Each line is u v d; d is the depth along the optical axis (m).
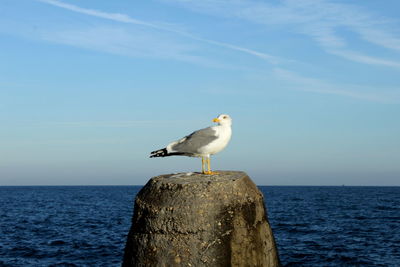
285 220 36.44
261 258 7.88
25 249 23.23
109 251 22.67
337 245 23.69
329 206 55.81
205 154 9.19
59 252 22.50
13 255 21.84
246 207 7.76
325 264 19.52
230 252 7.50
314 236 26.97
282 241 25.02
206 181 7.72
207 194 7.55
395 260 20.14
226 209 7.57
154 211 7.64
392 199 77.19
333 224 33.41
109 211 48.66
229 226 7.54
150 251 7.60
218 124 9.57
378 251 22.08
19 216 41.88
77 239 26.36
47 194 114.06
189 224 7.43
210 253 7.40
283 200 73.56
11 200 75.69
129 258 7.96
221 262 7.42
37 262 20.39
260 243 7.90
